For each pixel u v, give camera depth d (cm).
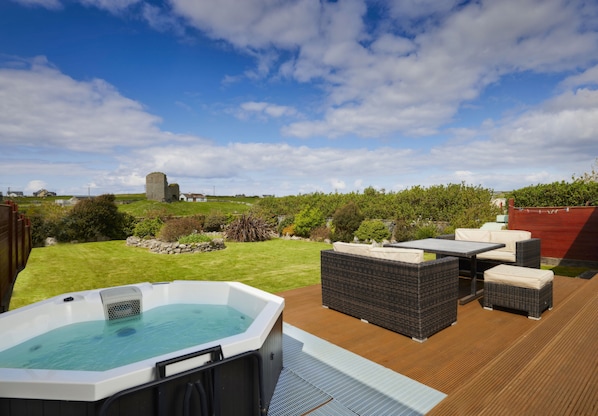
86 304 378
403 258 395
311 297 554
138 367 182
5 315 313
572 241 884
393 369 306
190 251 1189
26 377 170
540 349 331
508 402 232
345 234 1384
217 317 404
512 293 444
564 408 223
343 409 246
